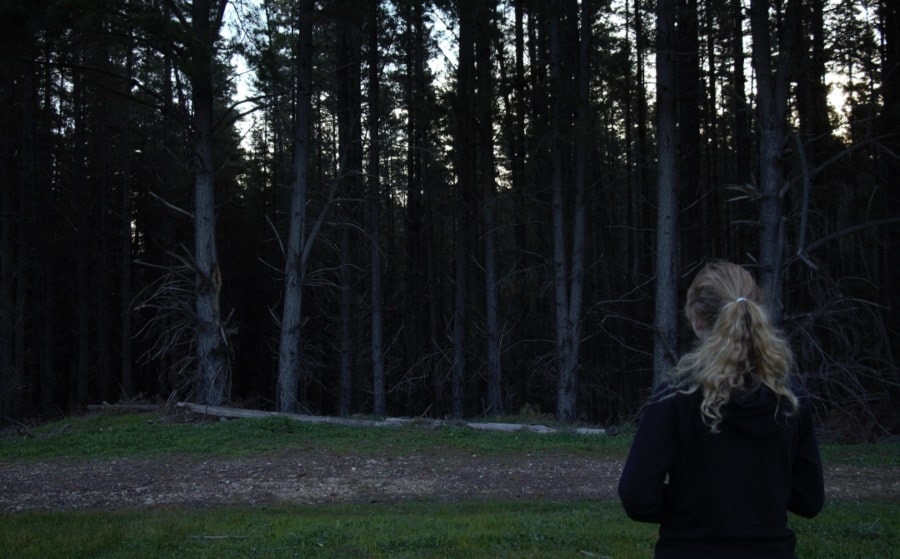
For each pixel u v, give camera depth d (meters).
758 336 2.14
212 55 15.99
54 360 35.00
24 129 25.06
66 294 33.53
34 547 6.23
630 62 21.84
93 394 34.56
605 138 25.83
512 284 20.34
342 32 20.33
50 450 12.88
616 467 11.48
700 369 2.18
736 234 24.91
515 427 14.73
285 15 19.91
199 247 17.14
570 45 20.27
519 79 19.34
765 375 2.15
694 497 2.15
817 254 17.95
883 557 5.76
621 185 30.58
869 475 10.62
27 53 15.02
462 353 22.91
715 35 19.94
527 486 10.27
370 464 11.64
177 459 12.05
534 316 24.17
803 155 12.95
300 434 13.92
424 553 5.97
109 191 32.56
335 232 28.16
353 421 15.08
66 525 7.21
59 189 29.72
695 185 20.06
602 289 26.14
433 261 29.61
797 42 17.50
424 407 32.09
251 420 14.84
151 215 33.78
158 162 26.81
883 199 17.84
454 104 20.06
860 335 15.73
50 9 13.51
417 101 20.53
